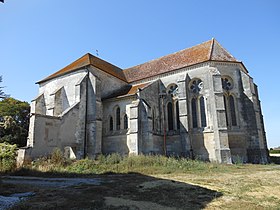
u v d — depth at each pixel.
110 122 32.62
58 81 36.75
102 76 35.28
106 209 7.98
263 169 20.72
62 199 9.39
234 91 31.55
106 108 33.22
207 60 31.41
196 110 31.53
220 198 9.50
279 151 58.94
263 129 33.53
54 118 27.16
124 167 20.31
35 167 20.14
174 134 31.88
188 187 11.77
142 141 28.48
